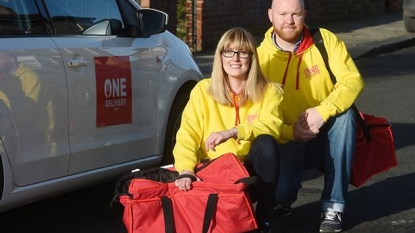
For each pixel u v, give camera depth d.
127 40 6.19
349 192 6.73
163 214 4.71
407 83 12.70
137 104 6.19
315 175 7.34
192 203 4.69
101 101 5.81
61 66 5.48
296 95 5.46
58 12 5.69
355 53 15.71
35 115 5.26
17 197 5.22
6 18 5.25
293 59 5.43
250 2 16.72
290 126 5.42
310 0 19.36
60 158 5.48
